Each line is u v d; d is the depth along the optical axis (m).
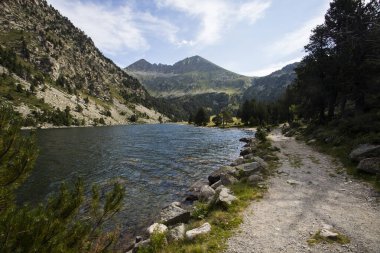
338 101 57.84
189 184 26.95
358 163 20.98
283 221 12.20
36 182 27.80
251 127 136.38
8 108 6.67
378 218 12.12
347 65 40.97
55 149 52.69
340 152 27.22
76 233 6.53
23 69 196.25
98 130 119.19
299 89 59.34
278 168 24.20
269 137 60.31
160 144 63.69
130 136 86.81
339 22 47.62
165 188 25.52
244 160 29.91
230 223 12.07
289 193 16.55
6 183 6.28
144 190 24.83
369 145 22.23
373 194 15.23
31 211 5.70
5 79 167.25
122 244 14.14
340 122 37.94
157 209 19.55
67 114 160.38
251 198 15.74
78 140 71.31
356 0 45.16
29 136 7.02
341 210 13.31
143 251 10.19
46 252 5.25
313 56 50.34
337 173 20.91
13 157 6.52
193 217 14.39
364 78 40.03
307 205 14.27
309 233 10.85
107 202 7.85
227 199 14.70
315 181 19.09
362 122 29.97
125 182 28.03
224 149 54.00
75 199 6.92
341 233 10.73
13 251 4.91
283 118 128.88
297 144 42.62
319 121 51.50
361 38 40.78
